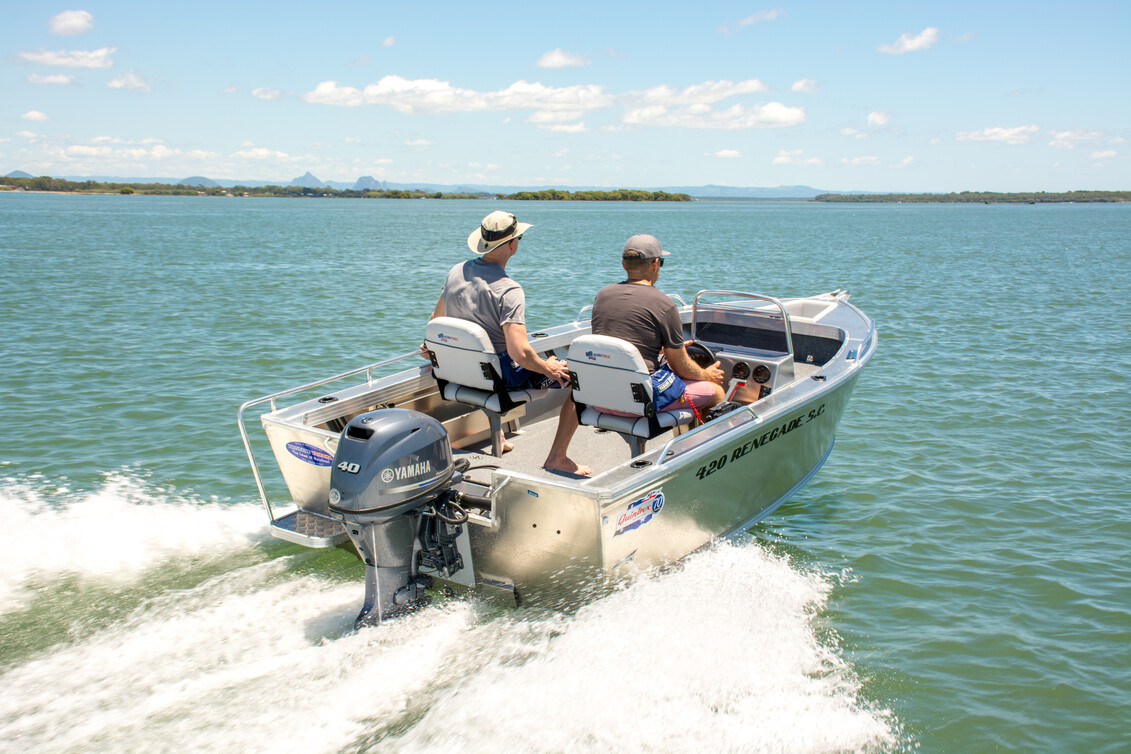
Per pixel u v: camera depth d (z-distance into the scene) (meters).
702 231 50.50
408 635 3.18
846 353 5.15
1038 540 4.64
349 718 2.73
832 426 5.11
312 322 11.98
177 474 5.45
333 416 4.06
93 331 10.95
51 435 6.29
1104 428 6.76
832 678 3.20
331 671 2.98
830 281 18.77
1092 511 5.06
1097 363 9.28
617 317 3.79
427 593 3.38
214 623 3.38
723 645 3.25
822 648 3.44
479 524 3.32
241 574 3.86
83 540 4.23
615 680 2.95
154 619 3.41
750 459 4.12
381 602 3.22
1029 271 21.55
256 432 6.43
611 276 19.78
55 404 7.22
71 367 8.72
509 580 3.35
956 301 14.88
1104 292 16.39
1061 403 7.54
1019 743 2.87
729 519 4.21
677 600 3.45
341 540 3.66
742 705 2.91
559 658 3.05
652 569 3.53
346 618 3.43
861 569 4.25
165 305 13.47
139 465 5.62
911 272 21.30
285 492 5.13
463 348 3.87
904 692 3.15
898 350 10.02
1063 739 2.91
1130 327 11.90
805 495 5.30
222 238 34.66
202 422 6.71
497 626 3.26
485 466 3.79
